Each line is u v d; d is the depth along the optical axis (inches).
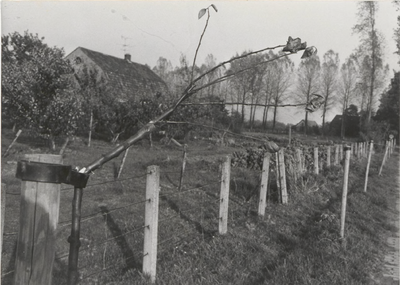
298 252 188.9
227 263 171.6
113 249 178.5
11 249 169.9
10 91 528.4
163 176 407.2
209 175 425.7
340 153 657.0
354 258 190.5
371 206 325.4
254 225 238.4
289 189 335.3
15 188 295.1
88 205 262.8
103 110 808.9
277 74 1206.9
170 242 195.6
